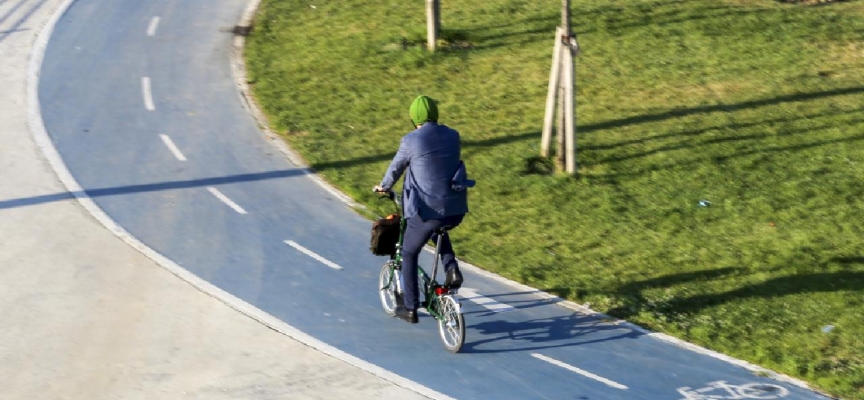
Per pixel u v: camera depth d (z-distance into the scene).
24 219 26.02
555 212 27.81
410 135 18.17
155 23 46.41
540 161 31.22
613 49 41.66
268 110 36.16
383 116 35.69
